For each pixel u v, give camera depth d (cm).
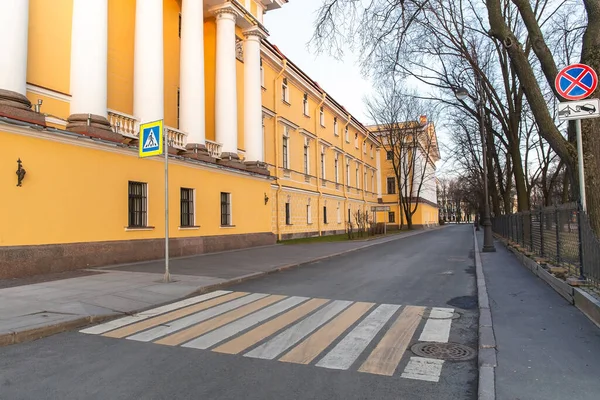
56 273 1120
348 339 583
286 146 3180
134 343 573
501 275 1126
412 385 425
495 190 3769
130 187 1432
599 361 469
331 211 4050
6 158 1035
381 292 943
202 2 1877
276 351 534
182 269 1255
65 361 502
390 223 6222
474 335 604
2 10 1071
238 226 2047
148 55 1573
